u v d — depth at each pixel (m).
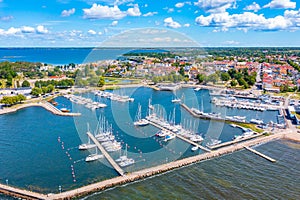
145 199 58.19
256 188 63.03
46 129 106.25
